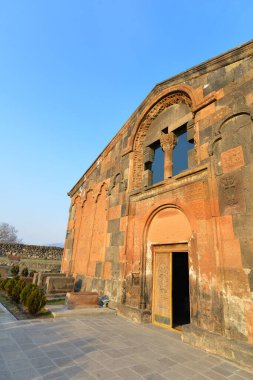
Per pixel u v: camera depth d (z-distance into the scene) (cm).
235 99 568
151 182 873
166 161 789
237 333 436
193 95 700
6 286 952
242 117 539
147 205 791
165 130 865
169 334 571
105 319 680
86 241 1150
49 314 687
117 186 984
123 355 418
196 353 449
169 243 675
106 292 859
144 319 668
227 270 482
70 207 1520
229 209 510
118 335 535
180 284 973
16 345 431
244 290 445
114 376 336
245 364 390
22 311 699
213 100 623
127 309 716
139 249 772
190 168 652
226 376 361
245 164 504
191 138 697
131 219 849
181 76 773
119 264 838
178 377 347
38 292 688
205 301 512
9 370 333
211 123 614
